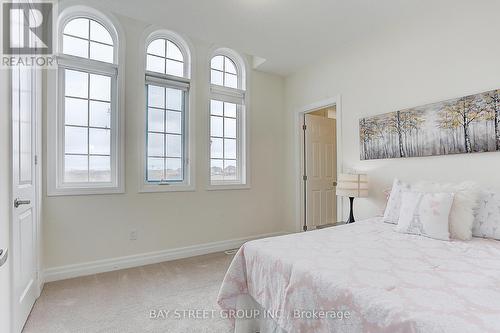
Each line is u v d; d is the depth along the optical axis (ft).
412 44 8.40
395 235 6.25
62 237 8.50
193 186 11.04
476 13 7.00
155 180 10.48
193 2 7.78
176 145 10.98
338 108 10.87
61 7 8.57
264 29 9.29
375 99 9.48
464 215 5.94
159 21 8.80
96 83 9.40
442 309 2.99
